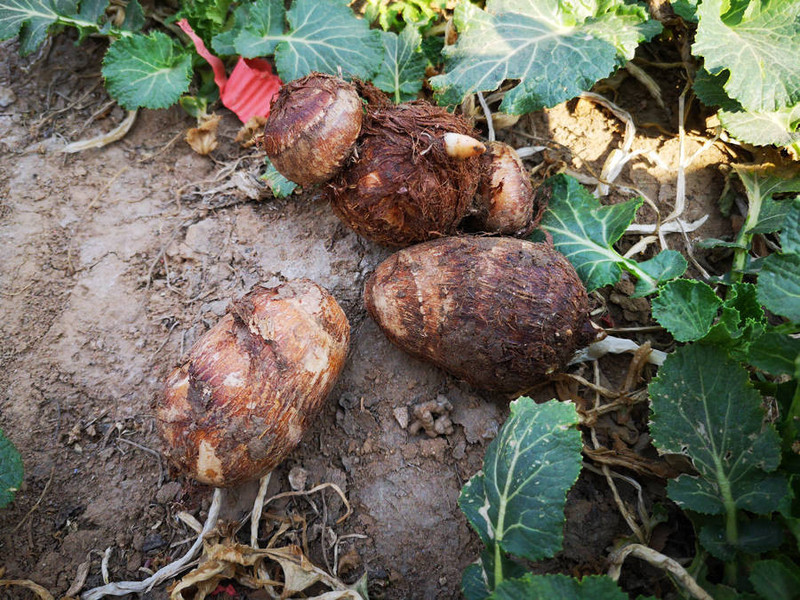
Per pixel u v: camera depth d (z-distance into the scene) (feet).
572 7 1.22
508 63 1.16
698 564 0.88
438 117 1.00
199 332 1.15
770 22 1.15
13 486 0.94
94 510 1.03
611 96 1.36
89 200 1.27
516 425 0.92
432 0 1.40
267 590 0.95
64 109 1.37
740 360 0.94
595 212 1.15
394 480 1.03
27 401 1.10
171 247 1.22
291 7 1.30
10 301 1.17
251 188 1.26
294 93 0.95
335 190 0.99
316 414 0.95
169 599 0.96
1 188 1.28
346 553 0.98
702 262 1.21
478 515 0.89
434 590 0.96
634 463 1.00
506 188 1.04
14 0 1.31
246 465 0.88
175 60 1.30
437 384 1.09
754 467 0.86
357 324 1.14
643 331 1.14
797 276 0.85
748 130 1.16
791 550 0.84
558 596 0.75
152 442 1.08
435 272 0.95
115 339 1.15
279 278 1.18
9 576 0.98
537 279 0.94
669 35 1.36
